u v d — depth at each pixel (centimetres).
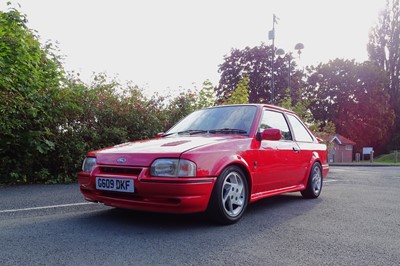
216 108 500
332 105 4391
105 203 363
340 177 1014
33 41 719
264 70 3388
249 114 455
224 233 332
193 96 1058
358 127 4194
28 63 680
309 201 532
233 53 3581
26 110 693
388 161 3241
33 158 728
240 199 385
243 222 381
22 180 719
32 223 364
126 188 336
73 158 769
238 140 395
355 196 592
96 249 279
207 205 346
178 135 451
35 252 271
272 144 451
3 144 689
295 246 296
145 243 297
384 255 276
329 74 4403
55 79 752
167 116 966
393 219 405
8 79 632
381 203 520
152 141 405
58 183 723
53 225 355
